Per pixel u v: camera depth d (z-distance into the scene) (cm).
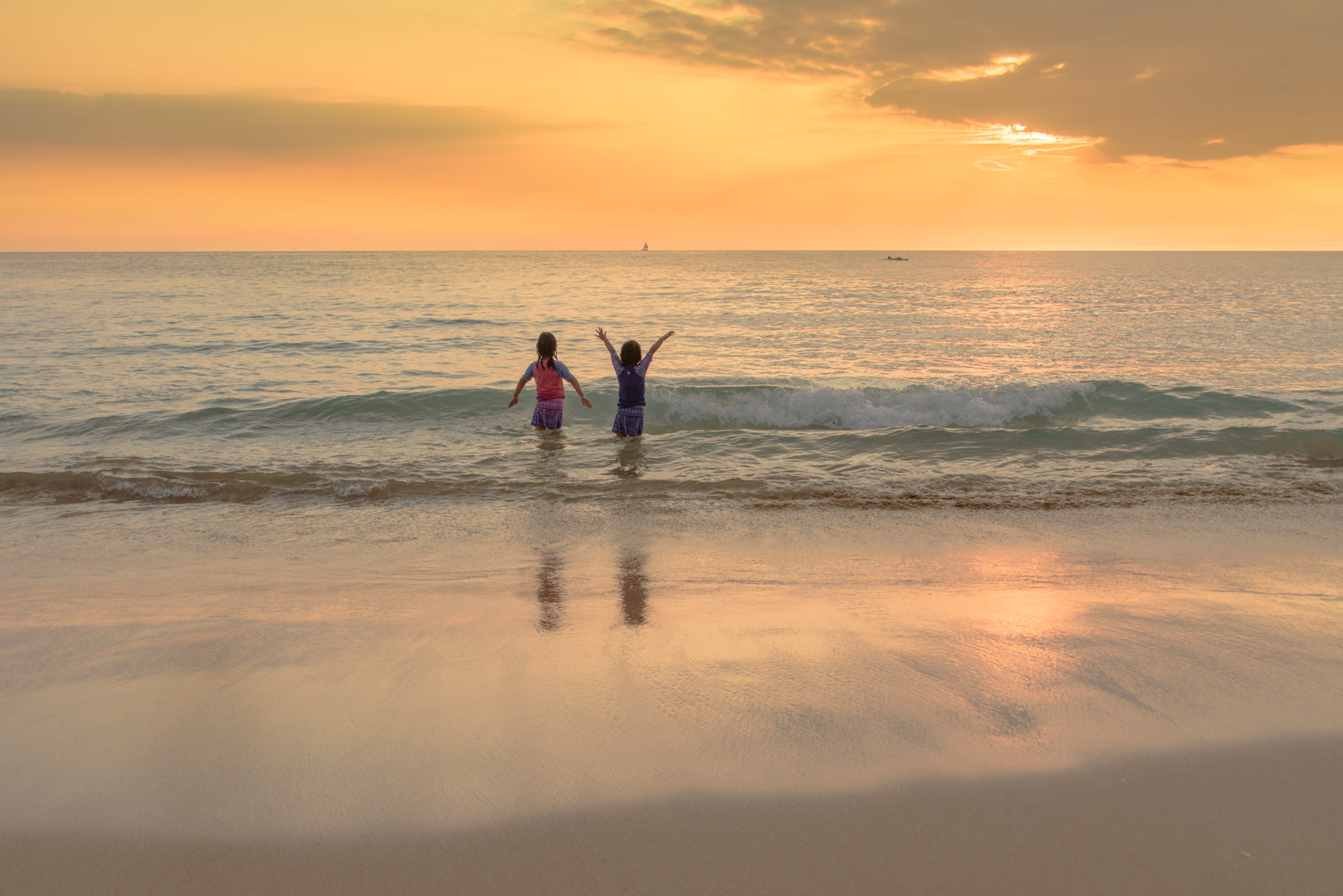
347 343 2106
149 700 272
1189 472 745
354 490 685
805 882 180
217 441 909
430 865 185
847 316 3266
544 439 925
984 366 1764
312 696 275
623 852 190
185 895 176
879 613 371
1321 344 2156
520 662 307
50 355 1766
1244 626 348
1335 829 200
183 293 4428
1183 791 217
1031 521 583
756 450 860
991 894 176
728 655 313
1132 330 2617
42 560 491
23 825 200
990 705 268
